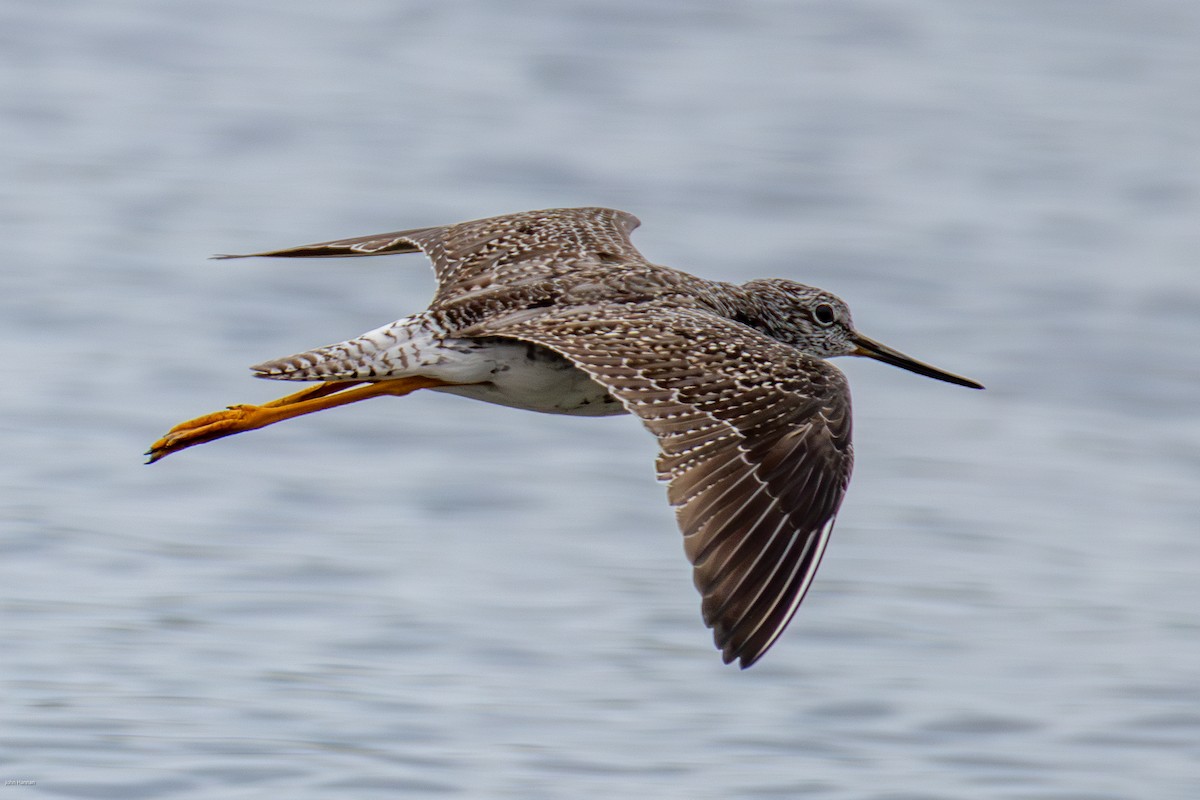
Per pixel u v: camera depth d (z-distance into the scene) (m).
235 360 19.27
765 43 39.88
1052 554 15.09
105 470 15.74
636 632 12.90
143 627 12.45
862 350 11.06
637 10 41.97
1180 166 31.73
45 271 22.33
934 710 11.74
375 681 11.79
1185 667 12.62
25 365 18.64
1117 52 40.16
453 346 9.09
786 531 7.49
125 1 39.81
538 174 29.25
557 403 9.32
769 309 10.77
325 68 35.78
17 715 10.89
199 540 14.30
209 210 26.05
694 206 27.81
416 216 26.39
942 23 42.47
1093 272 25.44
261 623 12.65
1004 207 28.86
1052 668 12.56
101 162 28.50
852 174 30.33
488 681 11.87
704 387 7.88
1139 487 17.05
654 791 10.27
